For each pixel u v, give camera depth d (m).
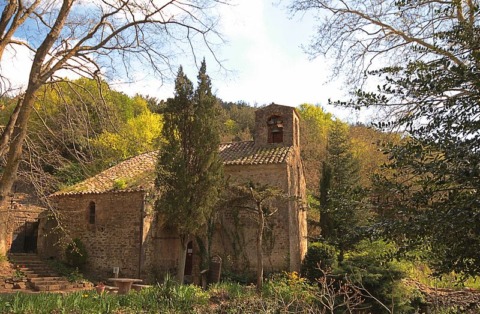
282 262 18.56
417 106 4.60
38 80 12.13
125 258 18.98
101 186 20.83
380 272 12.93
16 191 23.58
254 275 18.69
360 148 22.61
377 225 4.34
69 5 12.52
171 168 16.12
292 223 19.58
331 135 24.52
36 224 24.73
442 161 3.91
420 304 13.14
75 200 21.05
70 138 13.55
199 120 16.36
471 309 5.25
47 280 18.05
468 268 4.23
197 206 16.00
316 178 35.56
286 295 13.70
